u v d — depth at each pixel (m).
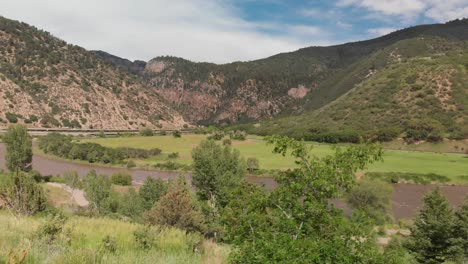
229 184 39.28
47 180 75.88
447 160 106.50
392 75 192.88
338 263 7.23
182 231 14.29
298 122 190.88
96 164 106.38
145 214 26.22
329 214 7.91
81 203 55.50
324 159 8.18
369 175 87.94
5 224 12.39
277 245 7.21
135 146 129.38
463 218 27.83
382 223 49.81
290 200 7.86
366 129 149.50
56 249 9.02
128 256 9.38
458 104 153.75
